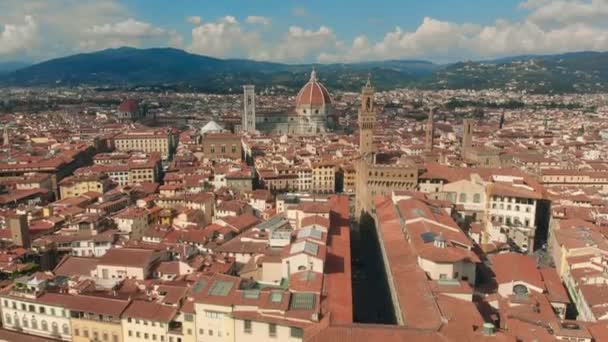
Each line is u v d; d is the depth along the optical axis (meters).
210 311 106.19
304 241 129.25
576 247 145.50
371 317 136.38
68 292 126.00
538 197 191.50
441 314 101.00
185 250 152.12
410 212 162.50
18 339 118.12
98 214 197.00
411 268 127.62
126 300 118.69
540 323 105.81
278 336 101.69
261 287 114.88
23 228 168.38
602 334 101.19
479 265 142.62
